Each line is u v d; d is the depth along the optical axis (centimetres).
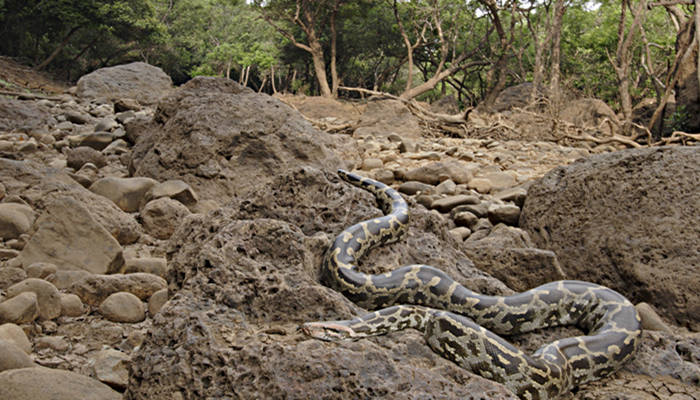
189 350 451
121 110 2180
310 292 513
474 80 8244
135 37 7269
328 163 1267
